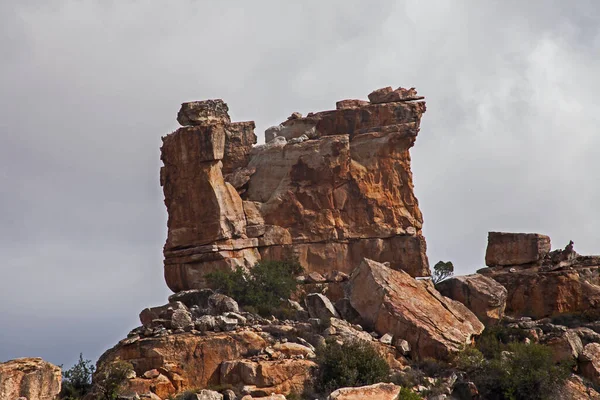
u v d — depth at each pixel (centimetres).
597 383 11362
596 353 11650
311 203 13475
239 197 13312
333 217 13450
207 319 10556
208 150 13038
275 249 13250
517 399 10656
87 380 9862
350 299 11794
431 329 11219
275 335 10700
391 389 9112
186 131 13162
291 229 13375
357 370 10088
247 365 9900
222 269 12750
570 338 11750
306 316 11594
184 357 10100
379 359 10294
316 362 10169
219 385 9925
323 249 13312
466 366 10825
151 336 10294
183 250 12988
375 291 11619
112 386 9600
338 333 10894
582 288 13012
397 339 11194
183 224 13088
